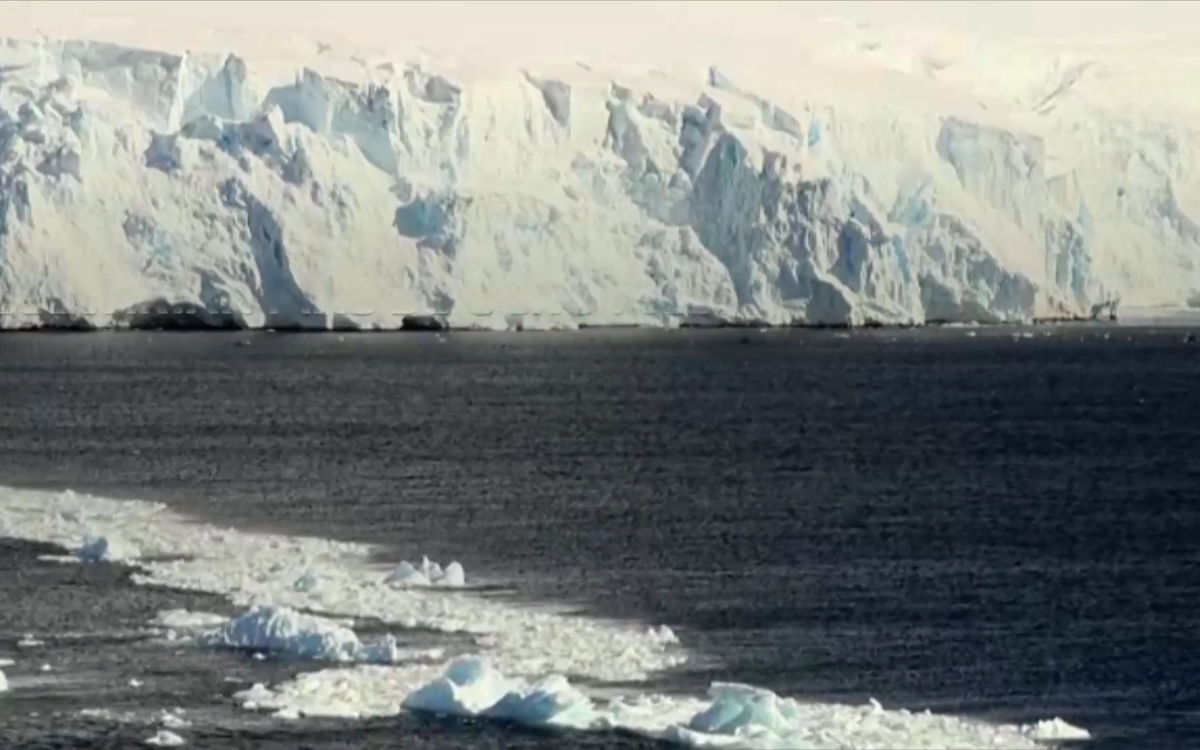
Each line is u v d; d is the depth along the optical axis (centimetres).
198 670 6962
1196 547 10606
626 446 17262
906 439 18375
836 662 7331
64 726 6266
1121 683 7031
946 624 8106
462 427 19312
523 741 6044
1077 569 9725
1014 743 6059
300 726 6225
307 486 13500
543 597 8631
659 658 7288
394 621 7812
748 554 10119
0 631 7631
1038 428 19838
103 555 9381
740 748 5919
